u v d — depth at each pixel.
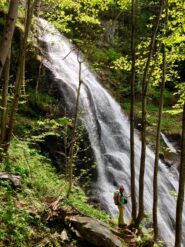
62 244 8.91
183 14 12.47
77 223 9.62
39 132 15.85
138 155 20.84
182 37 11.55
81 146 17.34
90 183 16.67
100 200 15.73
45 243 8.44
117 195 12.80
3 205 8.77
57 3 14.88
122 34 32.09
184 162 11.49
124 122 23.08
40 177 12.16
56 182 13.22
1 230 7.84
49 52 21.23
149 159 21.25
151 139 23.84
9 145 12.41
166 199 19.33
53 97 18.36
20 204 9.40
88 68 24.09
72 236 9.41
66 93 18.73
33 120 16.42
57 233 9.10
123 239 10.88
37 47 19.16
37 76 18.36
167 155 23.48
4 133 12.21
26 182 10.91
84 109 19.44
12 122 12.20
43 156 15.09
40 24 19.58
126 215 15.91
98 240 9.41
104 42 29.88
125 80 27.89
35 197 10.27
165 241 16.06
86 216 10.34
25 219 8.81
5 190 9.46
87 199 15.42
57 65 20.69
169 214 18.62
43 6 16.97
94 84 22.98
